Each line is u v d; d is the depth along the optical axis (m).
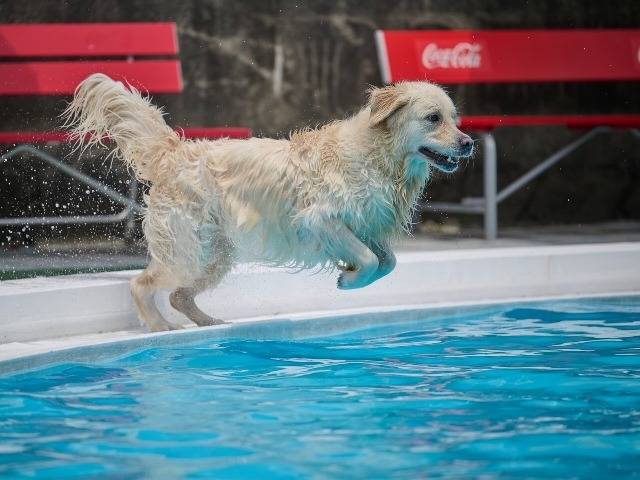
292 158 5.42
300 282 6.36
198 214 5.51
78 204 9.40
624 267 7.07
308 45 11.05
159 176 5.54
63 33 8.91
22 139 7.95
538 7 11.44
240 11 10.88
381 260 5.65
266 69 10.97
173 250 5.50
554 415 3.82
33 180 9.43
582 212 11.04
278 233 5.48
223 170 5.53
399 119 5.25
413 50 9.59
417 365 4.81
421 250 7.95
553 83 11.30
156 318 5.64
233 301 6.20
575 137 11.05
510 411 3.88
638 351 5.07
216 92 10.84
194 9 10.73
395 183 5.38
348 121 5.46
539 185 10.98
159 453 3.36
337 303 6.44
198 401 4.10
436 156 5.29
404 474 3.11
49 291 5.47
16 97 9.69
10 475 3.13
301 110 11.04
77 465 3.23
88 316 5.69
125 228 9.17
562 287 6.95
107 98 5.61
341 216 5.32
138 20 10.56
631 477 3.08
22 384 4.42
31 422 3.77
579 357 4.93
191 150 5.58
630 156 11.10
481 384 4.36
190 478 3.08
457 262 6.70
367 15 11.17
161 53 9.13
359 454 3.33
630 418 3.77
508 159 11.00
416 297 6.61
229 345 5.34
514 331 5.75
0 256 8.26
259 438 3.53
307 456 3.31
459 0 11.36
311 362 4.93
